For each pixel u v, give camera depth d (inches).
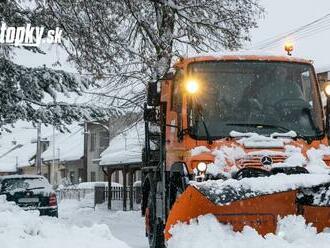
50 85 750.5
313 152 295.0
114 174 1836.9
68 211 1141.7
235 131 295.3
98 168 1914.4
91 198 1534.2
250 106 304.8
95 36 548.1
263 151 286.4
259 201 254.1
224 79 309.7
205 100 302.7
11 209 450.3
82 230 316.2
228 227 257.9
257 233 249.0
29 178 678.5
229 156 284.8
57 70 751.7
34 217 348.5
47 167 2527.1
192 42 671.8
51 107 766.5
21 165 2773.1
